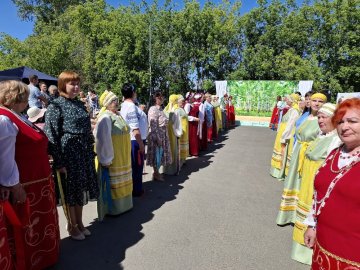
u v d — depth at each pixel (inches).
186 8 842.2
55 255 122.4
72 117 131.7
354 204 66.0
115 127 165.8
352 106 70.5
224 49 821.2
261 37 834.8
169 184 238.1
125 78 773.9
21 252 108.1
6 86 101.5
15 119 102.6
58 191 139.3
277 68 816.9
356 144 70.9
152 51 819.4
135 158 202.7
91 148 143.2
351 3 783.1
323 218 72.4
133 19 818.8
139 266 127.6
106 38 815.7
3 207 95.0
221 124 576.4
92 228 160.7
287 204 165.8
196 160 324.5
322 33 815.1
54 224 120.6
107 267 126.6
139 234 154.9
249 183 245.0
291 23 828.0
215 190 225.8
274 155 263.6
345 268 68.0
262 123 691.4
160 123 236.4
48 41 866.1
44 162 114.3
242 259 134.1
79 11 856.9
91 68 858.8
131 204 184.4
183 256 135.4
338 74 799.1
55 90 356.2
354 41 786.8
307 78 774.5
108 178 168.4
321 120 120.8
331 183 70.7
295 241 133.9
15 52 847.1
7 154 93.7
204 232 158.4
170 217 176.1
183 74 876.0
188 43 854.5
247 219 175.5
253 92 698.2
